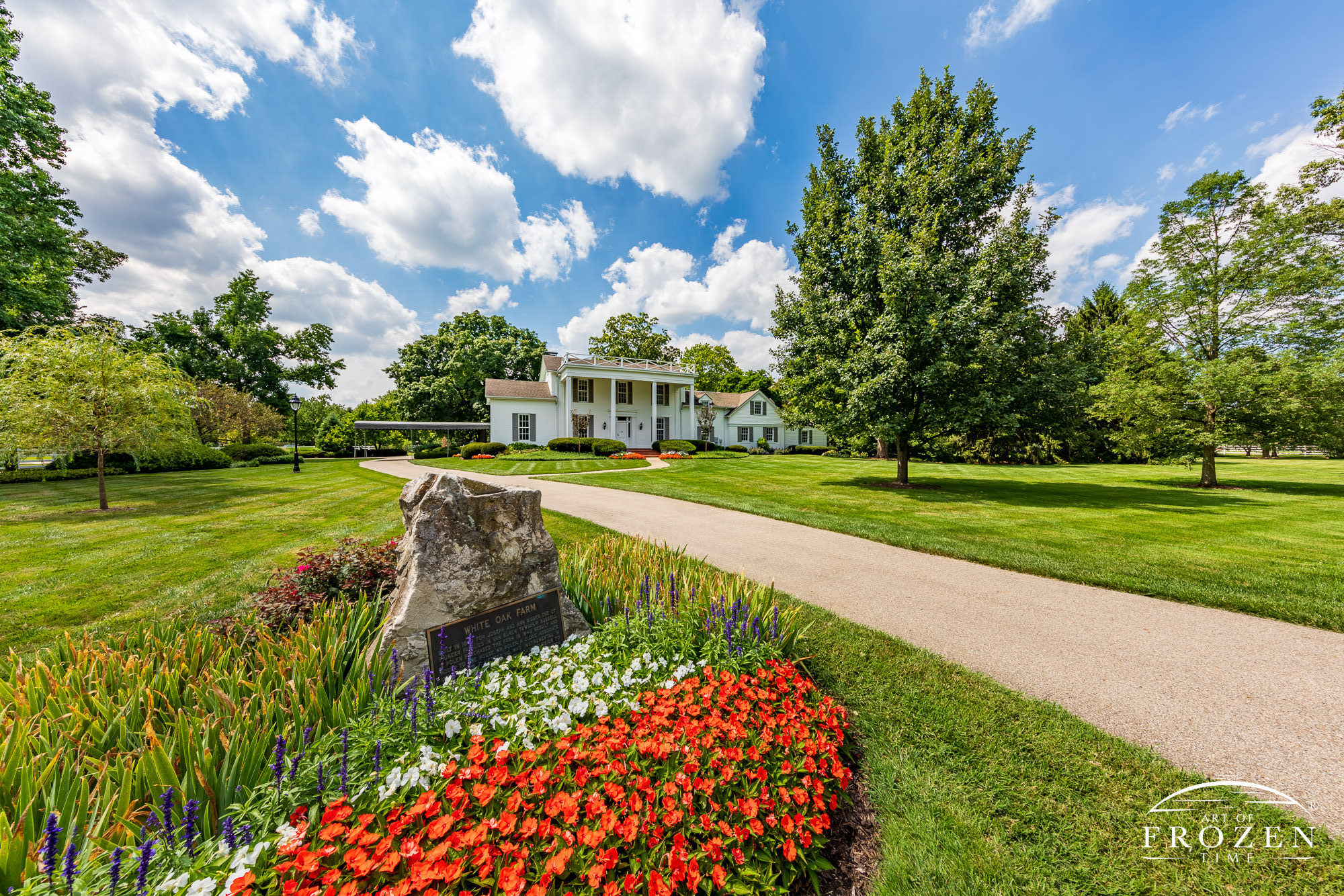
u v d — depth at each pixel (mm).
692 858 1847
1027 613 5055
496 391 30031
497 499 3738
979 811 2385
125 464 21172
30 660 3562
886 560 6934
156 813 1782
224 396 27969
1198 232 15562
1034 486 15500
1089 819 2334
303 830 1738
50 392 10086
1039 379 13086
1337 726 3109
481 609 3568
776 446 40781
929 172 13930
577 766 2252
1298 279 14094
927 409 12758
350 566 4242
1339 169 13281
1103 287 30609
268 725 2264
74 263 19781
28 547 7250
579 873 1791
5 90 14969
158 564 6375
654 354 49375
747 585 4480
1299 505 11453
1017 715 3193
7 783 1881
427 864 1652
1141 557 6773
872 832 2328
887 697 3420
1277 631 4559
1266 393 13938
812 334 14078
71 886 1423
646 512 10516
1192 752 2865
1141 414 16031
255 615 3732
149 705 2383
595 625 3992
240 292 36281
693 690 2887
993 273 12141
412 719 2342
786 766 2373
